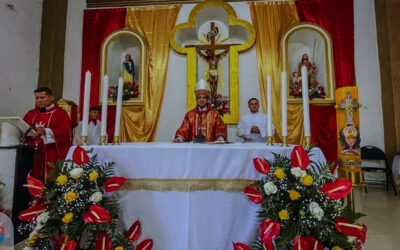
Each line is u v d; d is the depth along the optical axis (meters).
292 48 4.66
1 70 3.79
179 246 1.24
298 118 4.23
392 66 4.18
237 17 4.58
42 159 2.52
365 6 4.50
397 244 1.83
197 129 2.45
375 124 4.28
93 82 4.54
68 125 2.80
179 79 4.55
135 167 1.32
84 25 4.70
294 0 4.50
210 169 1.28
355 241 1.19
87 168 1.28
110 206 1.26
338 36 4.33
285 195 1.21
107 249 1.22
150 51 4.55
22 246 1.84
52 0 4.72
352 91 1.84
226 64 4.47
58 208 1.20
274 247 1.21
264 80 4.32
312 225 1.12
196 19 4.53
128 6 4.73
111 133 4.41
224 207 1.27
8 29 3.93
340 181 1.17
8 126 2.10
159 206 1.28
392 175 3.91
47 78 4.55
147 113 4.43
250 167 1.31
